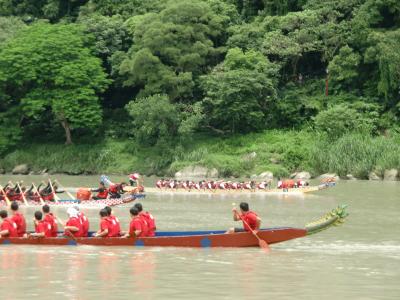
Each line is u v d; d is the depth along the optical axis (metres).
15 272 33.16
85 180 104.00
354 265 35.91
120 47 130.75
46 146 123.44
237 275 32.97
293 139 114.00
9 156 121.44
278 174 105.81
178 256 37.41
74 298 28.30
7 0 150.88
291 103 120.50
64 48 121.25
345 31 122.19
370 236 46.53
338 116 109.00
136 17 132.00
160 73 118.62
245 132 119.75
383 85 113.62
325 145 107.19
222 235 39.97
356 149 103.06
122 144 122.12
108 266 34.69
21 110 122.81
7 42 126.69
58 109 119.62
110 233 40.56
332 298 28.95
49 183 69.62
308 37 122.38
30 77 119.31
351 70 118.62
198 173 108.31
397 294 29.78
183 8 122.81
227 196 78.62
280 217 57.62
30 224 52.25
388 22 122.25
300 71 131.62
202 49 122.69
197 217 57.53
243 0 140.50
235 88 114.31
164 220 55.38
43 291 29.42
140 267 34.50
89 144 123.62
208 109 119.00
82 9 141.62
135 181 82.00
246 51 125.12
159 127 114.31
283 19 125.44
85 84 121.25
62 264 35.09
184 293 29.31
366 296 29.36
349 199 73.44
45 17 148.75
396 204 67.81
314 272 33.94
